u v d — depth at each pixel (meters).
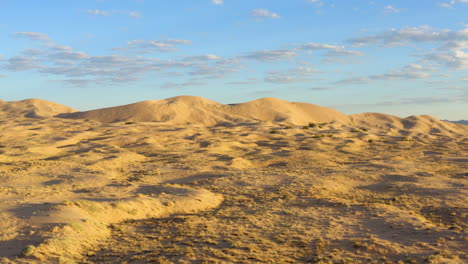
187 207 25.58
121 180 36.09
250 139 86.69
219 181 35.59
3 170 38.78
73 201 22.36
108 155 52.38
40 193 26.84
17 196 25.70
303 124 169.12
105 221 20.91
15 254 14.70
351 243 16.72
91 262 14.75
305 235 18.27
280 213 23.50
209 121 151.25
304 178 36.12
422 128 183.25
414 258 14.62
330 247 16.36
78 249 16.09
